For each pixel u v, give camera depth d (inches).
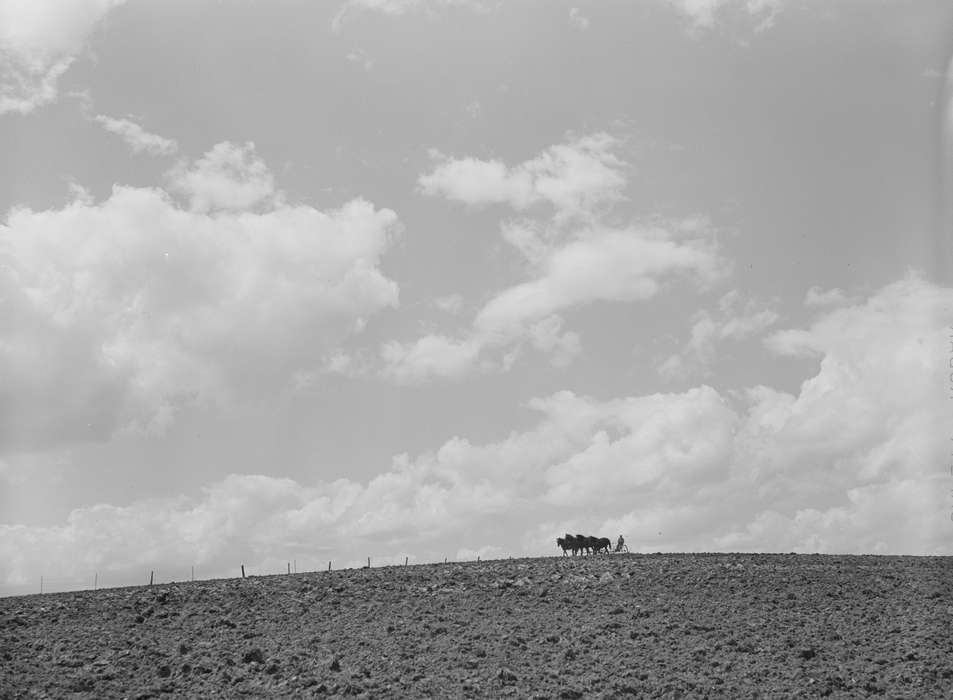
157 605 2095.2
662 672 1711.4
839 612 2048.5
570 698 1603.1
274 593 2196.1
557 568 2432.3
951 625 1947.6
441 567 2539.4
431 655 1788.9
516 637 1876.2
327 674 1690.5
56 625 1951.3
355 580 2315.5
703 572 2349.9
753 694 1625.2
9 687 1606.8
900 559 2541.8
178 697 1605.6
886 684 1676.9
